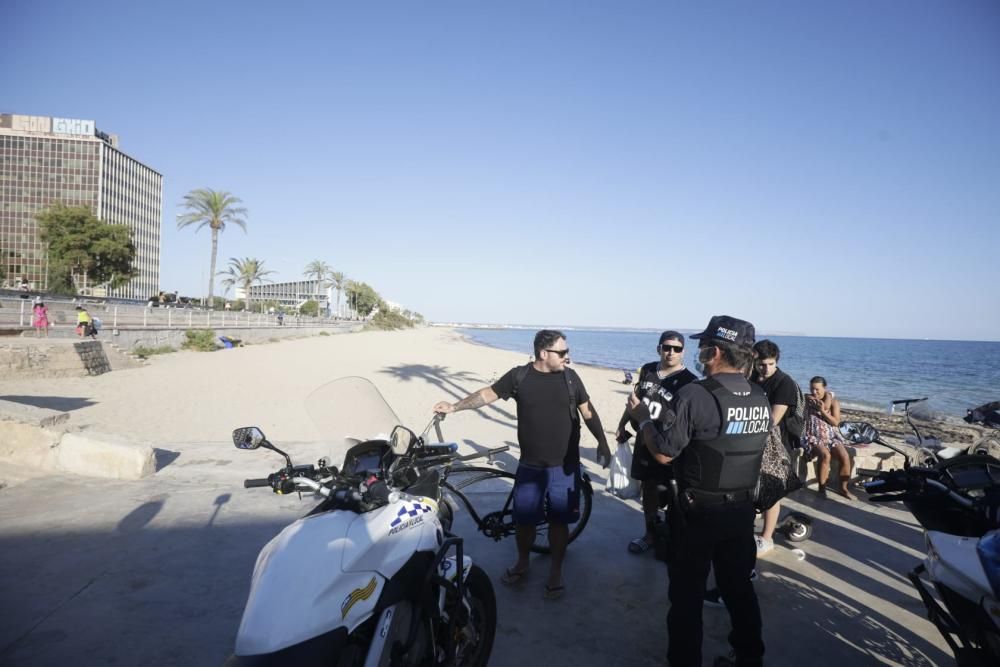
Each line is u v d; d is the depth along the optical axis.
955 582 2.85
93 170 112.88
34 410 7.36
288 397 14.87
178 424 10.96
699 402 3.07
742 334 3.26
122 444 6.74
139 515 5.49
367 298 133.75
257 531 5.19
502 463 8.06
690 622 3.08
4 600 3.89
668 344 4.82
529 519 4.29
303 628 2.02
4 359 15.45
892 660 3.55
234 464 7.39
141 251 130.75
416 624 2.54
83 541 4.88
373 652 2.26
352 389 3.56
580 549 5.16
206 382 17.30
